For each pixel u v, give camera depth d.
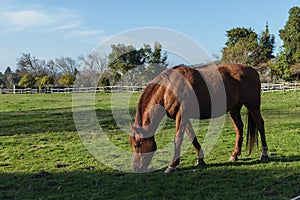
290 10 50.16
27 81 65.06
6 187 6.84
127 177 7.39
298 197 5.62
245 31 58.59
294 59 49.16
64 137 12.93
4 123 16.92
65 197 6.16
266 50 55.78
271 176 7.02
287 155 8.98
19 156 9.77
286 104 24.20
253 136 8.68
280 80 51.06
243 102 8.47
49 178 7.44
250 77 8.52
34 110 23.48
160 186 6.66
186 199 5.90
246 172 7.40
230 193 6.09
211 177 7.14
